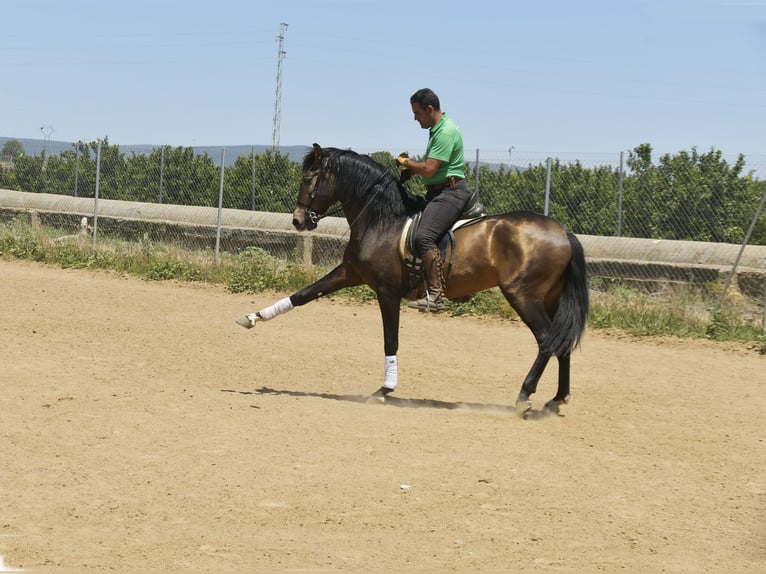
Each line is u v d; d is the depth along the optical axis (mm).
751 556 4973
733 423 8281
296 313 14219
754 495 6109
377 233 8289
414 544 4945
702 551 5031
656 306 14086
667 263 15672
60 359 9680
